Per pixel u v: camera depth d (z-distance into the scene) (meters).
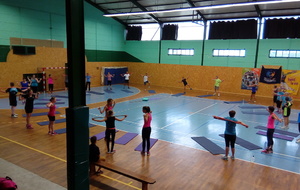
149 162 6.50
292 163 6.67
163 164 6.40
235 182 5.55
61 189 4.89
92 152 5.55
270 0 11.95
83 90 4.14
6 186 4.44
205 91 20.33
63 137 8.16
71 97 4.00
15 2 15.76
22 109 11.91
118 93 18.02
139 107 13.34
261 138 8.73
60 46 18.98
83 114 4.12
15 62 16.06
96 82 22.34
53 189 4.88
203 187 5.29
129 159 6.66
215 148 7.56
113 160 6.56
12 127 9.08
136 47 24.50
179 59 22.19
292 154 7.30
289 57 17.48
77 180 4.20
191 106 13.98
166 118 11.18
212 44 20.34
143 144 7.01
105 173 5.84
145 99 15.22
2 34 15.32
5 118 10.25
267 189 5.28
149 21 22.98
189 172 5.99
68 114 4.02
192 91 20.16
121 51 24.92
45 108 12.33
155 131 9.25
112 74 23.23
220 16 19.39
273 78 17.75
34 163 6.18
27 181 5.15
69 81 3.98
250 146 7.84
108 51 23.28
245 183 5.52
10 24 15.66
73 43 3.90
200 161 6.66
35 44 17.19
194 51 21.30
